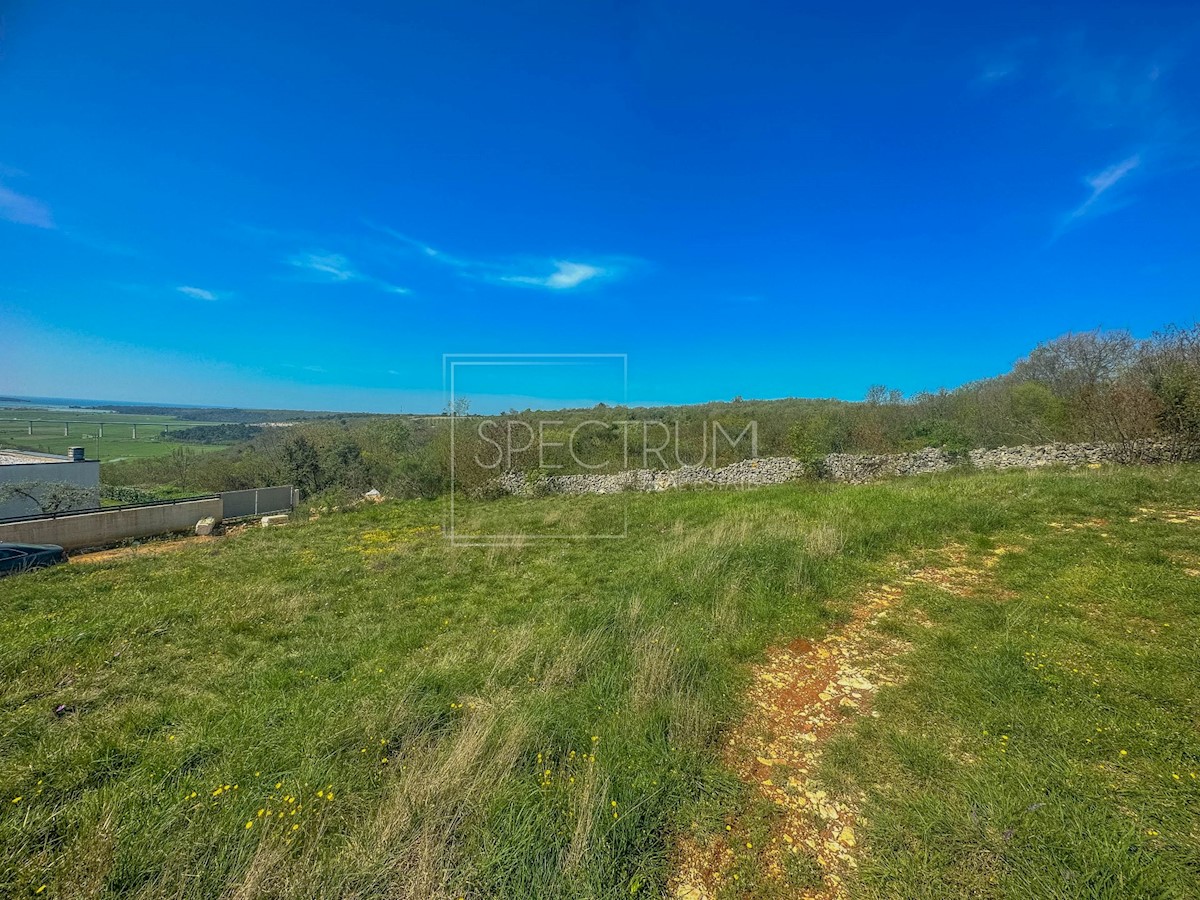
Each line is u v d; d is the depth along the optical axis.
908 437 19.77
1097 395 13.41
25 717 3.78
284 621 5.91
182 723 3.63
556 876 2.14
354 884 2.12
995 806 2.36
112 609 6.51
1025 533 6.75
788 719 3.34
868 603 5.13
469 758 2.79
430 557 8.77
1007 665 3.60
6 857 2.34
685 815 2.50
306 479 24.22
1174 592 4.49
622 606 5.35
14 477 18.03
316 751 3.04
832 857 2.27
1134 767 2.56
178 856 2.29
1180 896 1.90
